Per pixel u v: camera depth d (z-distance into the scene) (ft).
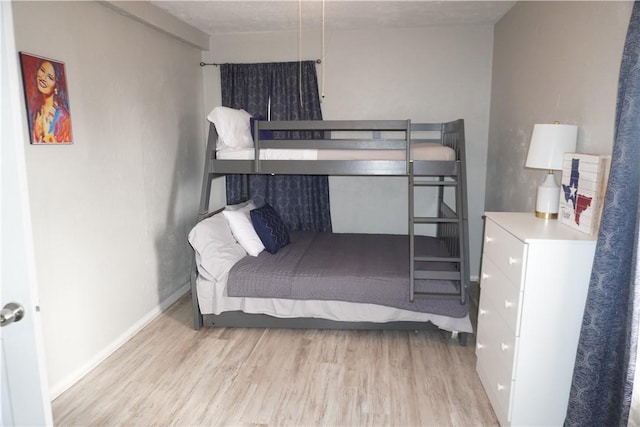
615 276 5.41
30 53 7.32
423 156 10.14
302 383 8.44
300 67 14.01
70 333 8.48
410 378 8.61
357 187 14.67
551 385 6.38
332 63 14.08
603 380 5.74
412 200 9.61
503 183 12.01
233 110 11.52
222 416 7.48
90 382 8.53
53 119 7.84
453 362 9.23
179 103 13.14
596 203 6.17
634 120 5.07
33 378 4.19
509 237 6.75
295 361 9.27
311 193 14.56
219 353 9.62
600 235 5.45
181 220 13.38
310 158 10.45
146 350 9.79
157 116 11.80
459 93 13.76
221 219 11.59
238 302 10.37
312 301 10.09
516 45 11.13
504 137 12.02
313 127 10.30
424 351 9.70
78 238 8.66
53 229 7.98
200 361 9.29
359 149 10.50
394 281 9.75
